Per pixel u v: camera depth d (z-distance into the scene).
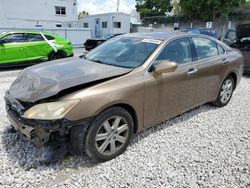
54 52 10.16
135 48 3.62
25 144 3.27
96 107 2.67
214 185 2.61
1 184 2.53
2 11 29.12
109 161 2.98
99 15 32.16
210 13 27.75
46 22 32.56
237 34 8.81
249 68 7.84
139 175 2.73
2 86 6.47
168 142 3.46
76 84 2.68
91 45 16.06
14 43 9.00
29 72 3.22
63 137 2.72
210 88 4.40
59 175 2.71
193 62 3.95
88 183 2.59
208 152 3.24
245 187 2.58
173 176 2.73
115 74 2.99
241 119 4.38
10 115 2.92
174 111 3.76
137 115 3.16
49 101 2.59
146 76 3.19
